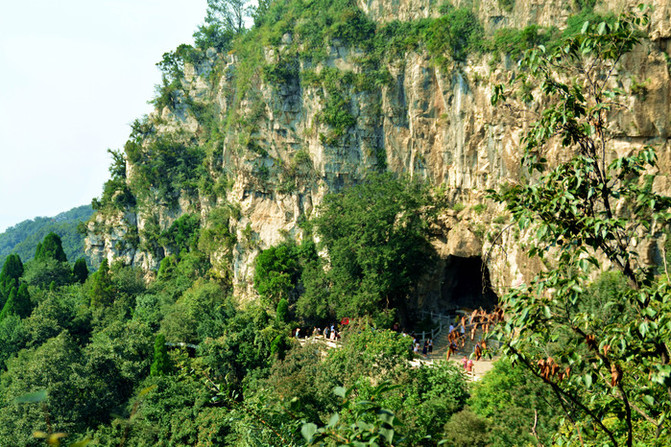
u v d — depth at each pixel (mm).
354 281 50656
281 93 66000
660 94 38844
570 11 46375
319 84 62000
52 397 40500
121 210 100688
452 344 8773
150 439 38250
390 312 48094
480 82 51469
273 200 69625
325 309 53188
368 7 62094
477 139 52594
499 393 26203
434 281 55531
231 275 73000
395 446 5348
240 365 46500
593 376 7871
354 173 61188
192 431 36906
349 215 51781
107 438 38406
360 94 59688
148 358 49812
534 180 46688
